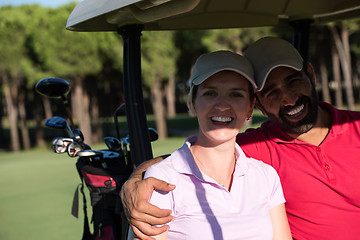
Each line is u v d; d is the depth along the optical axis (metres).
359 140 1.85
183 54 18.80
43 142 24.80
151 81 18.55
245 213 1.40
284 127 1.89
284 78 1.83
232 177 1.48
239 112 1.40
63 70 17.14
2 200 6.52
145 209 1.27
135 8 1.41
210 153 1.44
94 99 22.64
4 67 19.12
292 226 1.89
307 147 1.85
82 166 1.99
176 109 43.69
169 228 1.37
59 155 15.16
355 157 1.83
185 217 1.36
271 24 2.29
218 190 1.39
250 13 2.18
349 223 1.81
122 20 1.90
